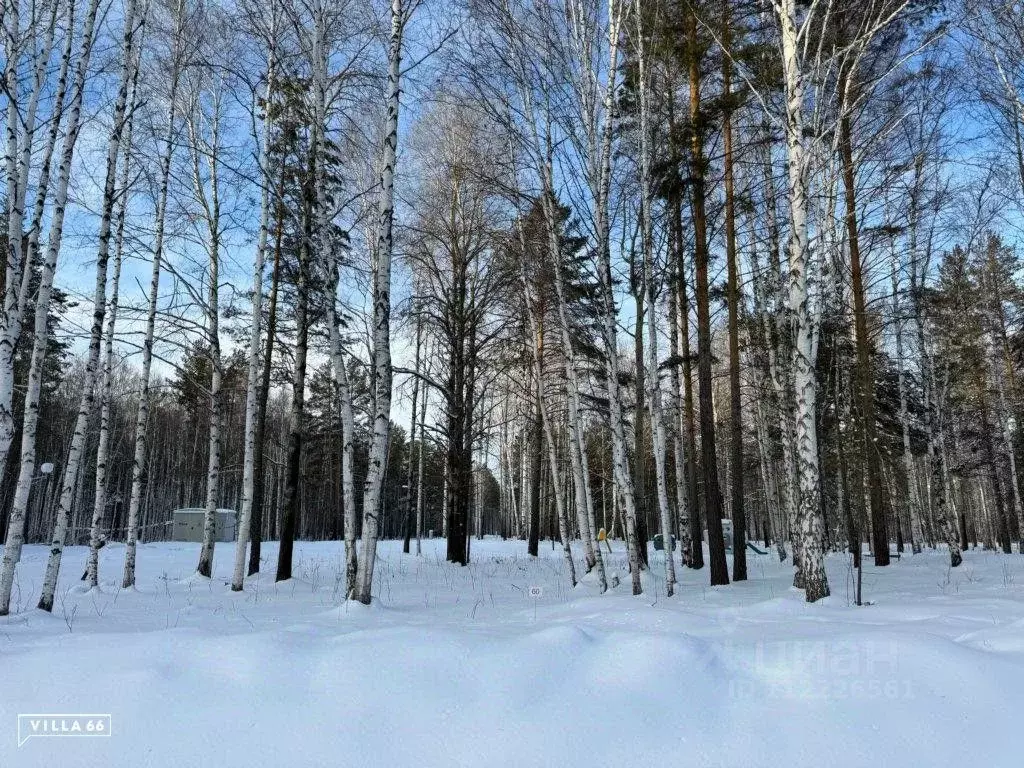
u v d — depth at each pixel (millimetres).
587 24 9688
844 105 8594
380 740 3445
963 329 23594
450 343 18469
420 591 11141
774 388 16156
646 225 10656
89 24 8766
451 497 18562
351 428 9516
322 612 8188
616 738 3393
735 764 3131
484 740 3410
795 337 8508
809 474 8195
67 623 7293
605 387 18531
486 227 15344
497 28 9508
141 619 7766
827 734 3324
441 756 3287
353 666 4273
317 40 9836
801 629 5359
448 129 14555
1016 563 14148
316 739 3457
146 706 3811
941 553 21156
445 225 16766
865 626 5512
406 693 3924
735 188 13906
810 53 9570
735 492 12977
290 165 13258
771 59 10539
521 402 25000
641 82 10000
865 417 15445
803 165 8453
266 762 3266
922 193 15250
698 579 13664
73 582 12805
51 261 8250
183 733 3535
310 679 4148
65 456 37688
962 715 3420
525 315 15398
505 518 51156
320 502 52688
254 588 12062
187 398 24141
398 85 9180
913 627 5496
